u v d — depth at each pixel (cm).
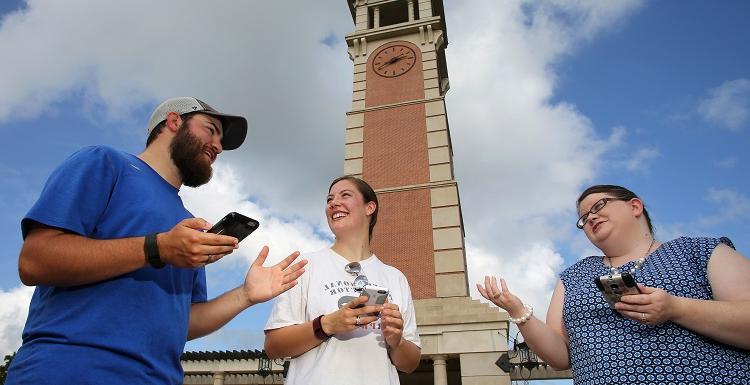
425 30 2142
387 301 352
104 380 203
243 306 293
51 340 204
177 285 260
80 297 217
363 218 409
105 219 239
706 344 261
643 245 330
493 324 1245
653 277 291
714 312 245
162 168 293
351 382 306
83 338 207
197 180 308
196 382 1598
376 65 2088
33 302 231
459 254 1437
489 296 340
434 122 1806
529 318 331
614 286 256
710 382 251
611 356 283
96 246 209
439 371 1213
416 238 1505
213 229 235
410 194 1614
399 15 2453
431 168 1678
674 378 258
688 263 288
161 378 235
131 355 218
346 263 381
